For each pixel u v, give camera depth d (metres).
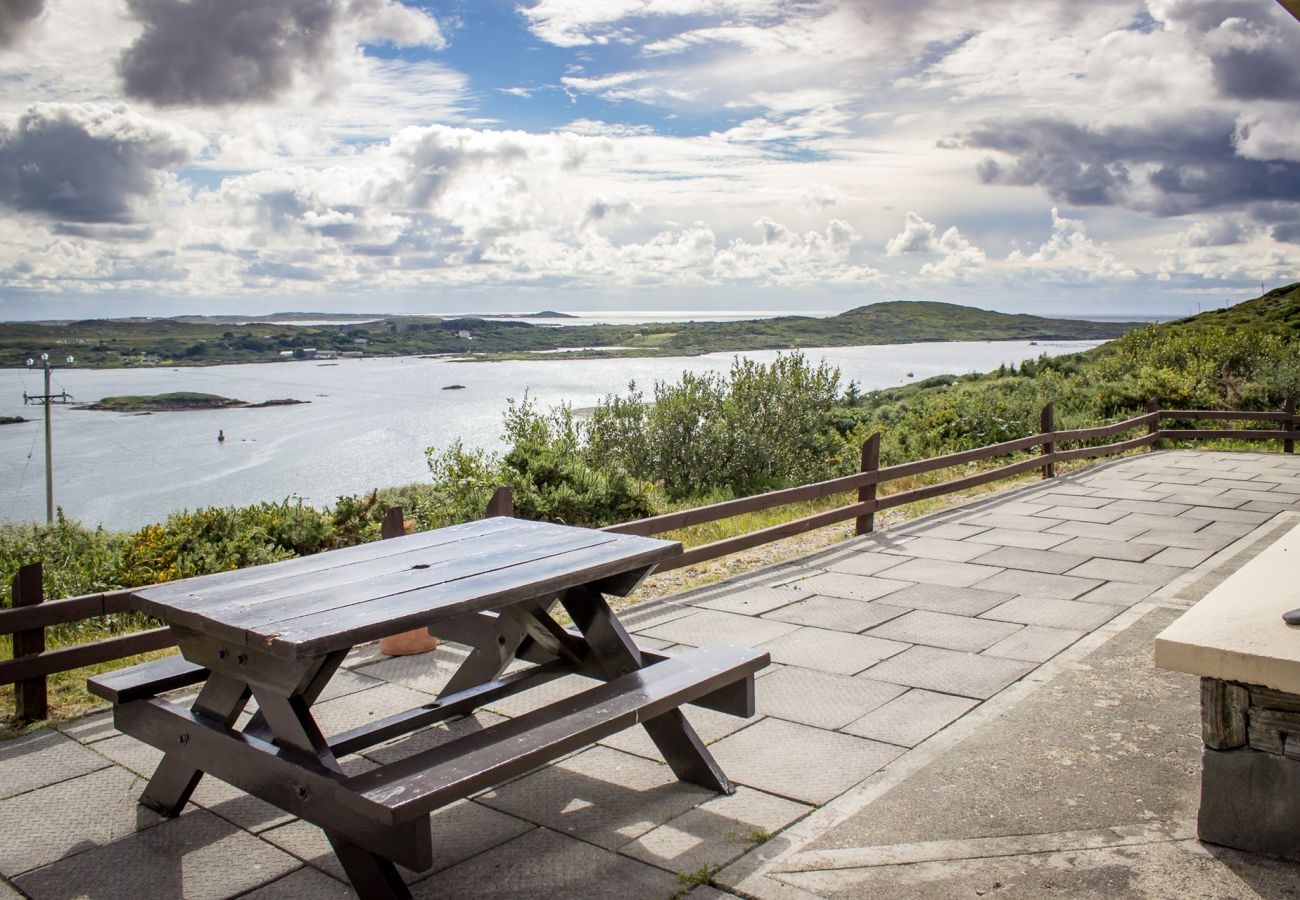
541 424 13.05
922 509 10.41
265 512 9.62
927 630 5.56
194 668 3.54
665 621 5.84
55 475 55.09
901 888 2.76
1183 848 2.91
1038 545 8.06
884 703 4.36
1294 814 2.77
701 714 4.27
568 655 3.91
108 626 7.11
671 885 2.83
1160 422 17.81
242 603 2.97
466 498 10.05
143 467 57.09
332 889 2.88
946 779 3.50
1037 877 2.79
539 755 2.78
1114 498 10.58
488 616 4.13
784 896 2.74
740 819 3.25
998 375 39.12
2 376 184.50
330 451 57.47
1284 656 2.62
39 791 3.60
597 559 3.54
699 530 10.02
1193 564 7.24
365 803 2.46
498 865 2.98
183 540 8.73
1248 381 20.45
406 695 4.57
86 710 4.55
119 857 3.09
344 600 2.98
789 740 3.95
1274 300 62.84
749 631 5.61
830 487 8.13
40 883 2.92
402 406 90.12
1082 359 38.31
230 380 157.62
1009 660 4.95
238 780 3.00
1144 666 4.77
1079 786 3.40
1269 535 8.35
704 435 14.47
